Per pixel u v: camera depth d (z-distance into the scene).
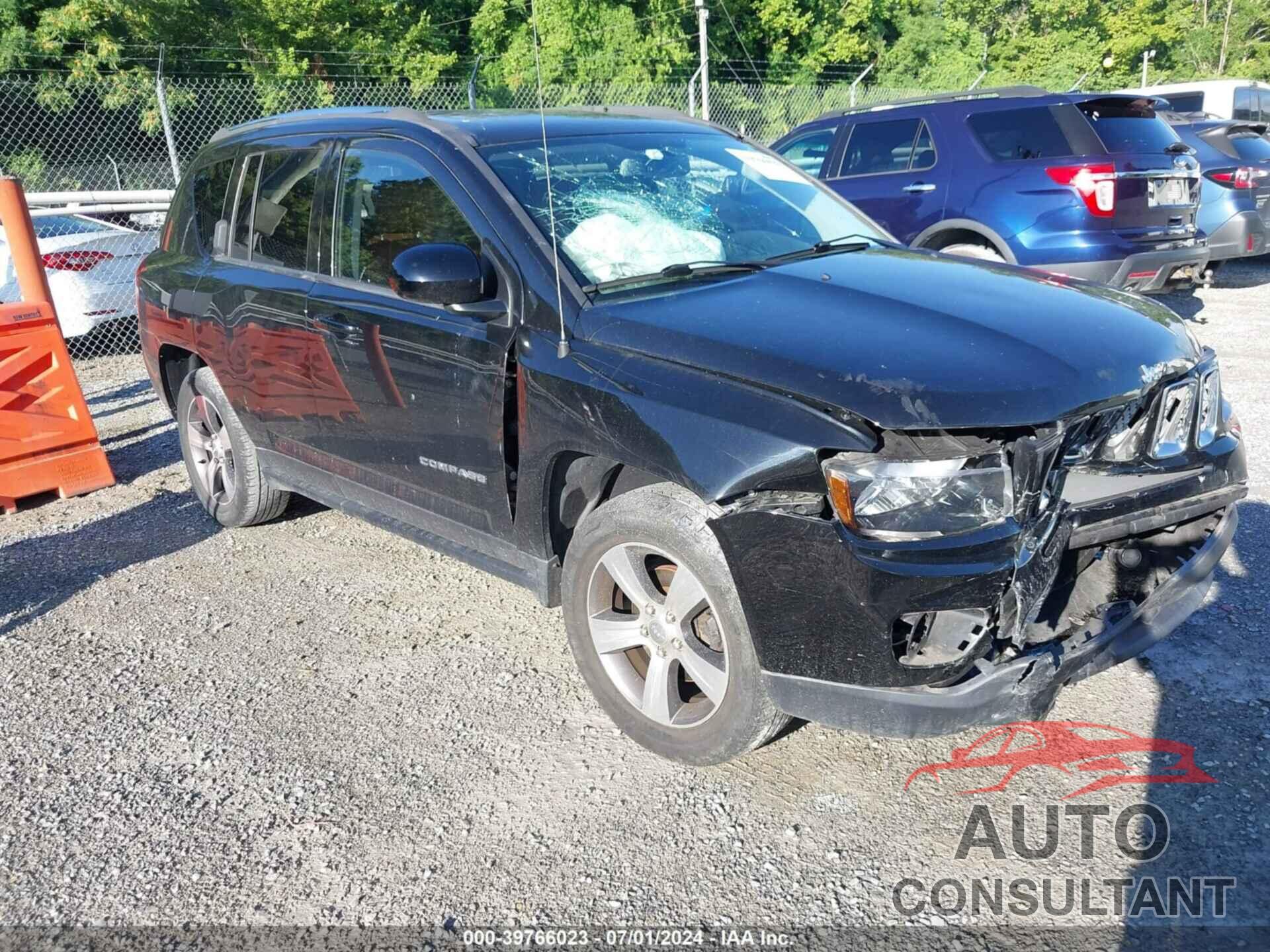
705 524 2.83
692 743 3.03
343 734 3.44
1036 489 2.58
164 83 12.98
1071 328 2.92
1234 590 4.04
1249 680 3.43
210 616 4.36
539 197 3.50
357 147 4.03
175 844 2.94
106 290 9.30
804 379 2.67
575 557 3.21
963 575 2.46
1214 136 9.95
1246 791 2.91
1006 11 39.31
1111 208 7.38
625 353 3.02
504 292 3.35
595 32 20.39
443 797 3.08
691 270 3.45
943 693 2.56
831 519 2.57
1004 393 2.58
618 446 2.94
